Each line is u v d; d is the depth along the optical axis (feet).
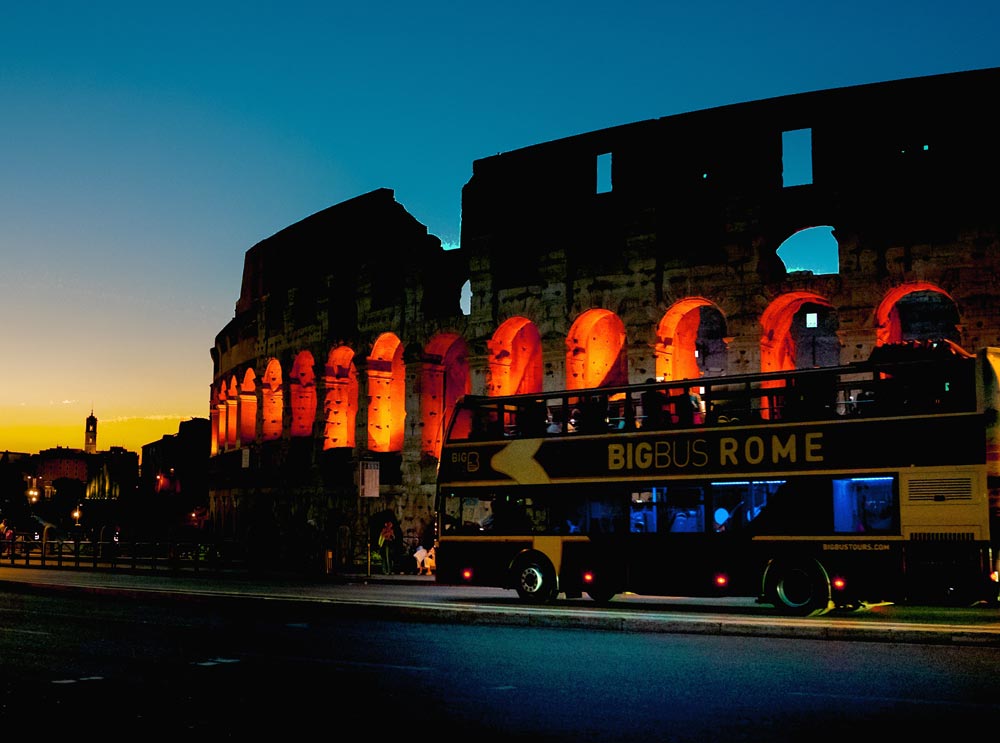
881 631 67.72
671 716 43.96
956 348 87.10
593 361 160.56
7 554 218.59
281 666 58.49
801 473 87.45
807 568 85.87
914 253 126.82
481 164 165.78
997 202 123.13
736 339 137.18
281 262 220.43
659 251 144.46
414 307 173.99
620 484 97.71
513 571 103.40
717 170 141.59
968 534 79.00
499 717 44.11
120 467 641.40
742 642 67.97
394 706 46.62
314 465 193.88
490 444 107.45
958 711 44.11
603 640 69.62
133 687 51.80
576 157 154.51
